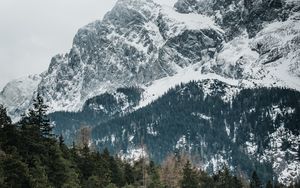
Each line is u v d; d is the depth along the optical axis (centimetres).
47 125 14275
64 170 13475
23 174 11956
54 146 13712
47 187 12400
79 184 14150
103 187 15000
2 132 12988
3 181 11312
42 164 13088
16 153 12212
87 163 15612
